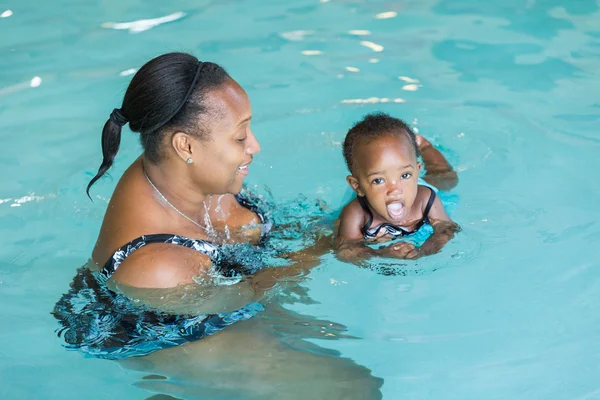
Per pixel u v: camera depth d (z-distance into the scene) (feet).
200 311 9.41
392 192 11.25
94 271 9.89
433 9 19.56
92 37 18.48
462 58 17.21
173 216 9.77
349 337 9.71
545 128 14.43
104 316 9.55
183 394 8.89
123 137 14.82
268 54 17.63
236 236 10.75
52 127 15.07
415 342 9.71
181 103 8.84
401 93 15.90
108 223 9.68
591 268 10.87
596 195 12.43
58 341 9.79
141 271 9.20
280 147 14.21
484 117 14.85
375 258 11.16
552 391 8.95
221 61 17.33
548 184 12.77
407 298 10.50
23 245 11.90
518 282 10.70
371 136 11.39
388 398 8.88
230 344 9.28
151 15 19.53
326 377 9.02
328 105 15.56
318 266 11.01
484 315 10.17
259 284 10.14
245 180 13.16
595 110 14.97
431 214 11.82
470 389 9.03
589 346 9.57
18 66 17.26
